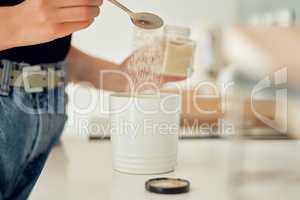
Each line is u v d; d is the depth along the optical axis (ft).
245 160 3.41
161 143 3.24
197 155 3.69
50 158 3.67
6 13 2.78
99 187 3.03
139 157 3.23
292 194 2.83
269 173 3.14
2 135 3.41
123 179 3.17
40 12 2.73
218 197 2.85
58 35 2.82
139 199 2.84
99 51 6.85
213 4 8.04
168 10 7.63
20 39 2.81
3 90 3.36
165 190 2.89
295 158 3.43
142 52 3.49
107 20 6.77
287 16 6.56
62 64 3.78
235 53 3.28
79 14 2.73
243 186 2.97
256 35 3.17
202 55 5.03
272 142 3.81
